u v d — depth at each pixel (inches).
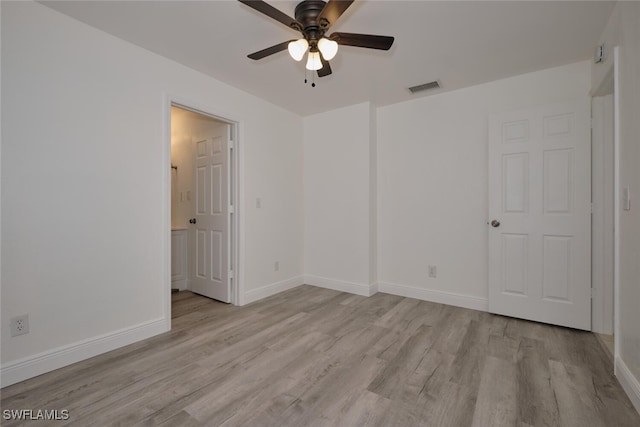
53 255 76.8
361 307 124.3
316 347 89.0
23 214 72.1
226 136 129.1
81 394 66.6
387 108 144.3
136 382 71.1
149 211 96.4
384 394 66.8
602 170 98.2
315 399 65.1
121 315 89.8
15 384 70.1
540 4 73.3
